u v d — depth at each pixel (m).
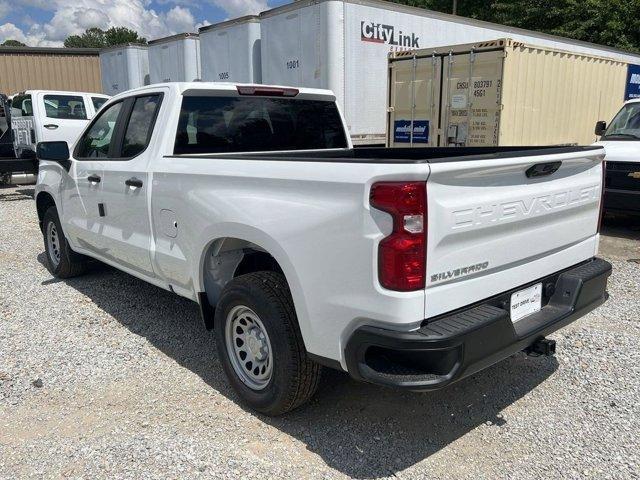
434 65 9.84
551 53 10.08
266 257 3.67
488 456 3.08
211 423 3.40
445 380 2.65
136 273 4.73
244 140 4.59
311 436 3.27
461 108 9.66
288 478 2.90
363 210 2.65
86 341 4.60
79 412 3.54
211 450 3.13
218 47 12.18
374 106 10.53
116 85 17.08
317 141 5.10
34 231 9.05
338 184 2.76
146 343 4.56
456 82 9.66
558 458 3.06
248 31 11.34
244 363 3.57
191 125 4.28
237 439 3.24
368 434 3.29
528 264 3.21
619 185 8.14
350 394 3.72
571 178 3.43
